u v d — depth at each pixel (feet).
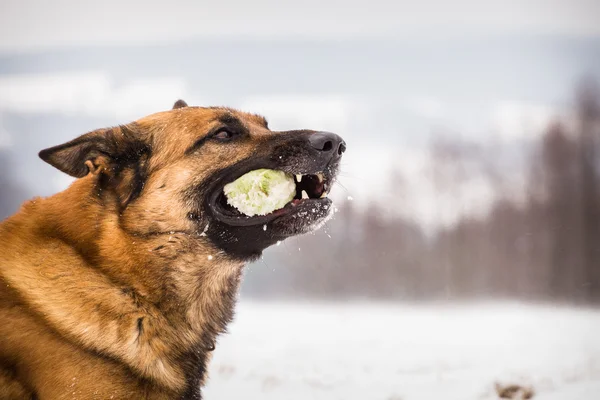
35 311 15.89
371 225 150.00
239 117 19.29
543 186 147.13
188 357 17.48
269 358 33.73
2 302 15.94
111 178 17.29
